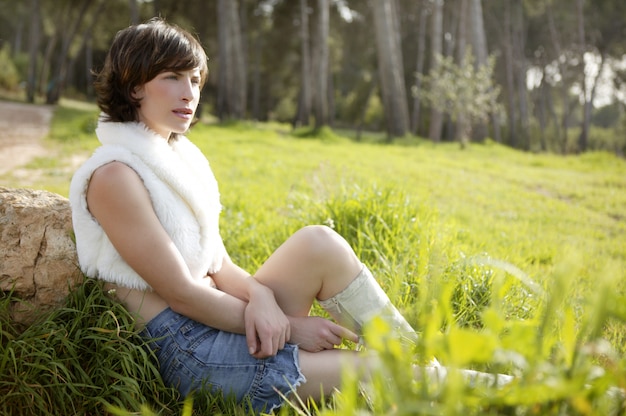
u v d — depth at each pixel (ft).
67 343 6.12
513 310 8.61
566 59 134.92
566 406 3.28
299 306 6.88
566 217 21.56
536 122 157.79
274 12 121.39
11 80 128.26
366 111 147.33
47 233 6.95
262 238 13.87
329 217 12.77
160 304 6.45
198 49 6.73
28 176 27.27
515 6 126.00
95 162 6.14
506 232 17.54
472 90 65.16
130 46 6.43
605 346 3.29
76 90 154.20
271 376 6.13
